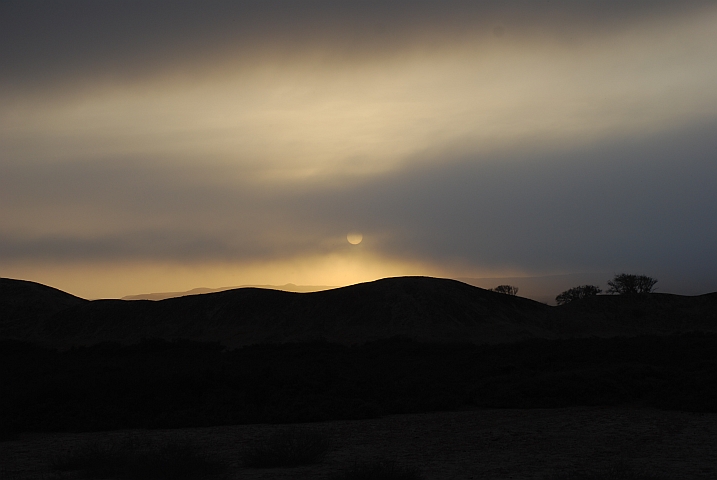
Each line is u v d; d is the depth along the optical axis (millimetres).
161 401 26734
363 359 46438
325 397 28016
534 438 19609
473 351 49594
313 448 16516
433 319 75250
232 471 15094
